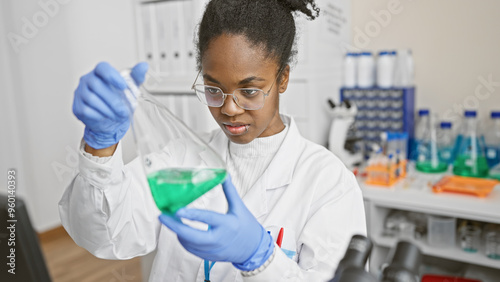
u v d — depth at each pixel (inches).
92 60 142.6
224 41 32.5
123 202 36.4
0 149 130.6
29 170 133.6
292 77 90.8
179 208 25.4
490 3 87.3
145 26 95.4
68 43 136.6
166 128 27.9
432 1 93.4
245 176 42.3
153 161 26.5
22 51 128.1
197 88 35.9
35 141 133.8
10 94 129.6
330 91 98.7
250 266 28.5
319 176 39.2
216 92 34.1
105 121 29.7
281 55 35.0
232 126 35.6
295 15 39.0
